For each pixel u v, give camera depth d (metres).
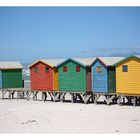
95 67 36.53
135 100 34.72
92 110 33.25
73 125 26.25
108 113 31.17
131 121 27.16
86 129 24.70
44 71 41.28
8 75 47.16
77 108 34.97
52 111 33.47
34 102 42.03
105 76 35.72
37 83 42.31
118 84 35.09
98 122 27.12
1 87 46.88
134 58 33.72
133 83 34.03
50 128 25.42
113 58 37.38
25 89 44.91
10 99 46.66
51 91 40.53
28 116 31.09
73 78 38.44
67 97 48.88
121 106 35.31
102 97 45.53
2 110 35.69
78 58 39.12
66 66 38.91
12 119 29.78
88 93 37.88
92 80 36.81
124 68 34.56
